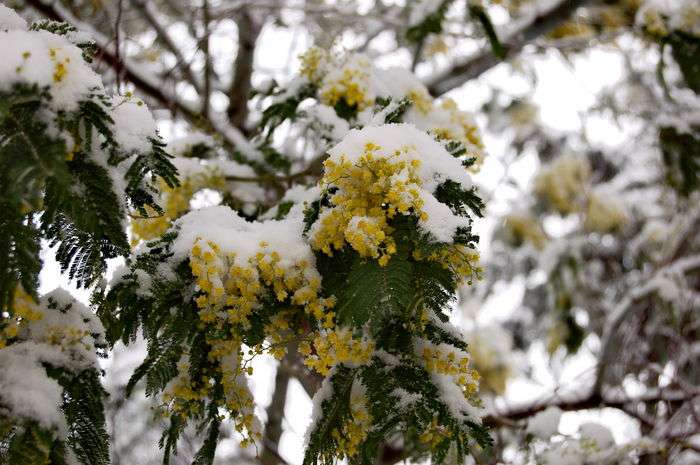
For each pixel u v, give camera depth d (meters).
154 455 3.73
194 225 1.89
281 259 1.70
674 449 3.66
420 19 3.77
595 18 4.85
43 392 1.60
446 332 1.75
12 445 1.48
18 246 1.32
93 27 3.97
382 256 1.52
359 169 1.62
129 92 1.69
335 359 1.69
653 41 4.15
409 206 1.56
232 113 4.90
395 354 1.72
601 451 3.36
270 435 4.29
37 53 1.50
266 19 5.07
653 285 4.66
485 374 6.18
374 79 2.82
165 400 1.82
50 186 1.40
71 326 1.78
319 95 2.93
